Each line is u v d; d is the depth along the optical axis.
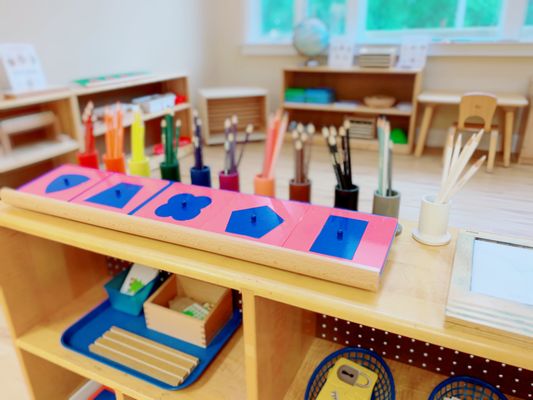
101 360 1.03
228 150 1.11
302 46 3.46
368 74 3.53
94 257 1.34
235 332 1.13
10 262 1.08
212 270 0.76
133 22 3.01
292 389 1.01
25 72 2.16
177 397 0.93
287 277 0.73
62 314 1.22
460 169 0.82
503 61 3.12
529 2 3.09
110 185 1.05
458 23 3.34
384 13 3.53
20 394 1.34
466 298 0.63
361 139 3.43
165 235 0.84
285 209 0.90
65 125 2.33
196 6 3.68
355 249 0.75
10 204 1.03
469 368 1.01
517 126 3.20
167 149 1.18
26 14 2.27
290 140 3.59
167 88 3.32
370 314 0.65
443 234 0.87
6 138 2.06
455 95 3.04
